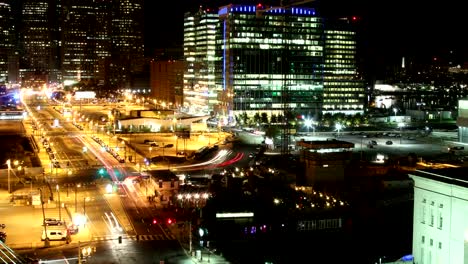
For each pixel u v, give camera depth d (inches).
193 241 5324.8
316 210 6254.9
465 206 3981.3
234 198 6205.7
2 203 6525.6
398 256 5236.2
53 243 5132.9
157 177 7219.5
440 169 4500.5
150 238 5349.4
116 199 6796.3
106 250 4965.6
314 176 7716.5
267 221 5876.0
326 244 5649.6
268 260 5007.4
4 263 3666.3
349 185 7544.3
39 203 6402.6
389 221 6318.9
